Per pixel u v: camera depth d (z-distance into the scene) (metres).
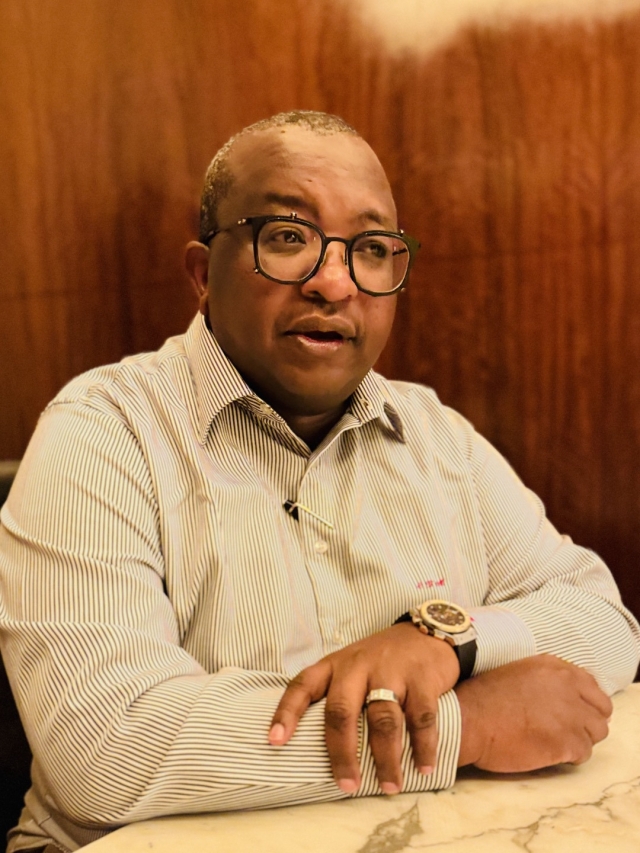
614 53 1.52
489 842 0.65
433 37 1.56
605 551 1.65
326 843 0.65
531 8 1.53
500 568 1.15
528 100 1.55
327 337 0.98
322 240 0.95
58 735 0.74
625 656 1.03
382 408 1.10
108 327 1.66
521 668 0.84
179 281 1.63
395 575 1.03
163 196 1.61
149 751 0.72
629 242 1.56
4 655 0.86
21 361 1.68
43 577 0.84
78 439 0.94
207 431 0.99
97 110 1.60
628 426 1.61
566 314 1.60
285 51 1.58
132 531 0.89
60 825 0.93
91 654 0.78
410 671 0.78
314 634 0.97
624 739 0.87
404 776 0.73
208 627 0.92
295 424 1.06
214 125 1.59
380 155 1.60
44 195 1.63
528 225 1.59
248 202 0.97
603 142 1.54
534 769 0.78
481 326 1.63
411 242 1.04
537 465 1.65
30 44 1.59
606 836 0.66
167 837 0.66
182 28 1.58
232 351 1.01
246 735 0.73
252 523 0.97
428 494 1.11
